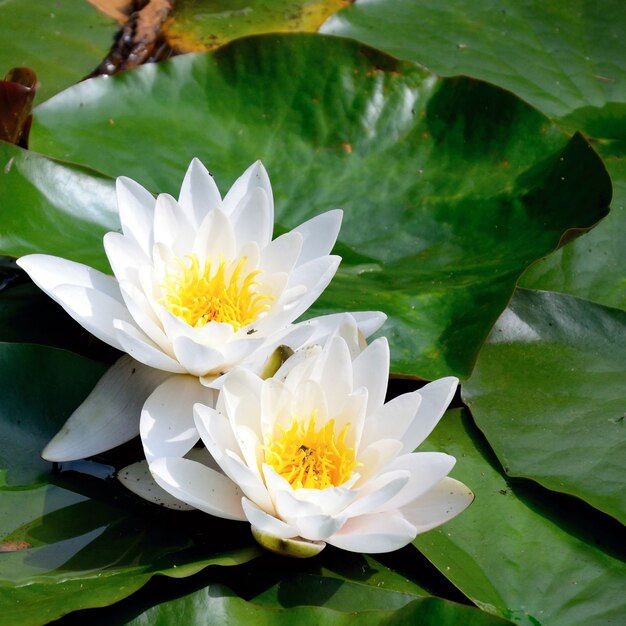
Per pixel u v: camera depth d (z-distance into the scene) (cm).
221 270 159
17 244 162
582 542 158
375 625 152
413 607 152
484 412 162
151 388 158
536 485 160
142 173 169
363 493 154
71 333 163
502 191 170
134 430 158
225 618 153
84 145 170
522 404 162
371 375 156
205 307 159
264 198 160
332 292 165
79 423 157
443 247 169
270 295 159
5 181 163
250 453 154
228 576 155
